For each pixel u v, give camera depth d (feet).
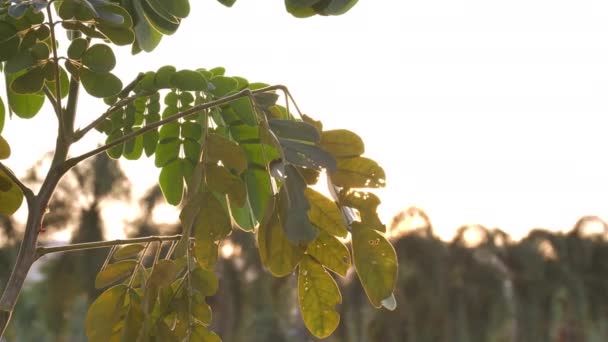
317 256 2.19
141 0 2.30
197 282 2.21
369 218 2.12
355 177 2.15
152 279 2.12
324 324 2.20
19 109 2.40
